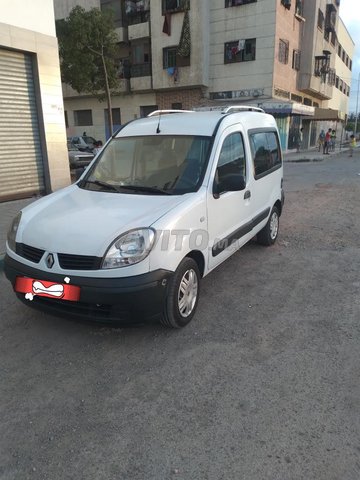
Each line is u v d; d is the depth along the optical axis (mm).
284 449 2299
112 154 4527
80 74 21219
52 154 10266
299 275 4992
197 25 25875
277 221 6438
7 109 9234
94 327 3697
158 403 2699
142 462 2227
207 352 3293
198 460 2234
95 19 20234
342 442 2342
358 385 2859
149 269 3104
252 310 4043
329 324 3740
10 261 3504
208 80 27312
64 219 3436
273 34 24375
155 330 3639
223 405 2672
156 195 3762
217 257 4145
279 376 2973
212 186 3893
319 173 16734
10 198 9578
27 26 9242
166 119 4652
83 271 3082
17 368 3107
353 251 5934
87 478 2127
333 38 40438
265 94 25500
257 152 5250
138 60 29469
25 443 2365
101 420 2549
